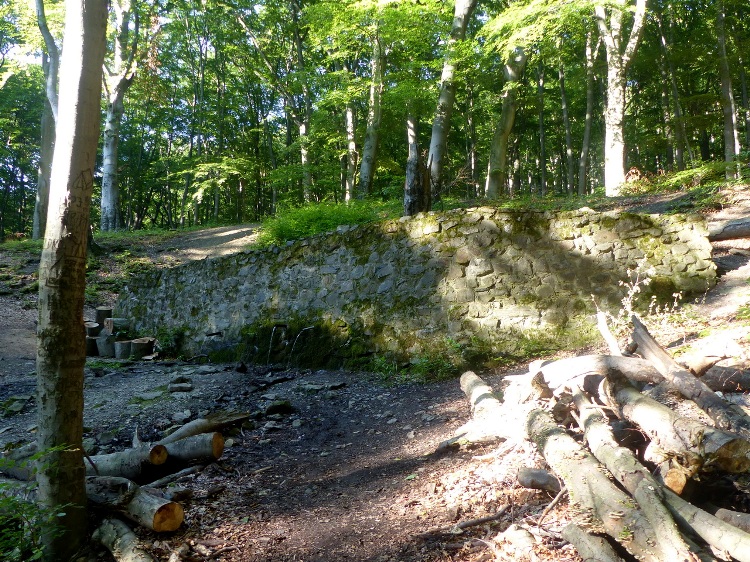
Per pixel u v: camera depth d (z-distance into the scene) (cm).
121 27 2136
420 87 1745
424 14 1647
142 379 866
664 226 765
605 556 251
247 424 631
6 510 349
